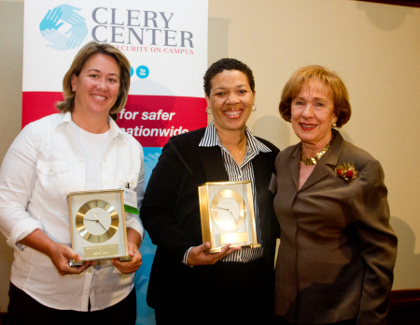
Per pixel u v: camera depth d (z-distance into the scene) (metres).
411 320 2.90
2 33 2.37
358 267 1.37
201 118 2.13
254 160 1.65
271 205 1.62
